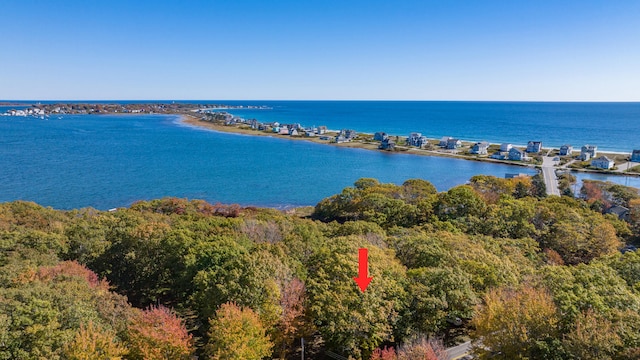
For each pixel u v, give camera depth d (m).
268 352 29.72
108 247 49.34
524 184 107.56
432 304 33.44
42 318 27.66
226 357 27.19
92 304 32.22
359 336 31.69
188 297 40.31
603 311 28.73
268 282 34.25
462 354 34.41
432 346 30.23
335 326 31.45
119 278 46.97
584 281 33.84
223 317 30.09
